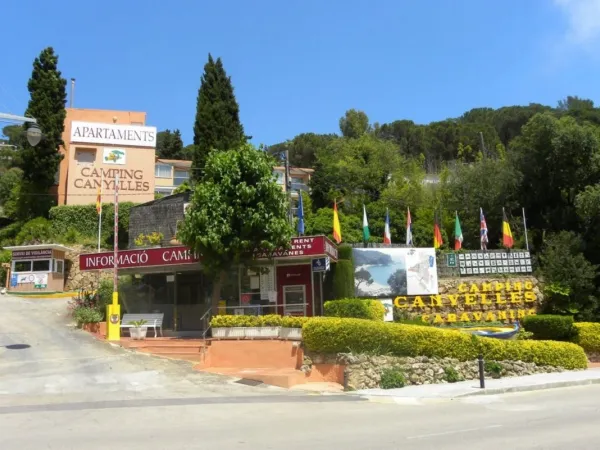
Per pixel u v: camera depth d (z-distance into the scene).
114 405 12.87
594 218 34.16
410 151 86.19
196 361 19.91
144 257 24.23
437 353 19.00
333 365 17.28
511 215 40.47
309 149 75.88
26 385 15.85
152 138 47.16
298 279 24.83
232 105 45.53
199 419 11.15
